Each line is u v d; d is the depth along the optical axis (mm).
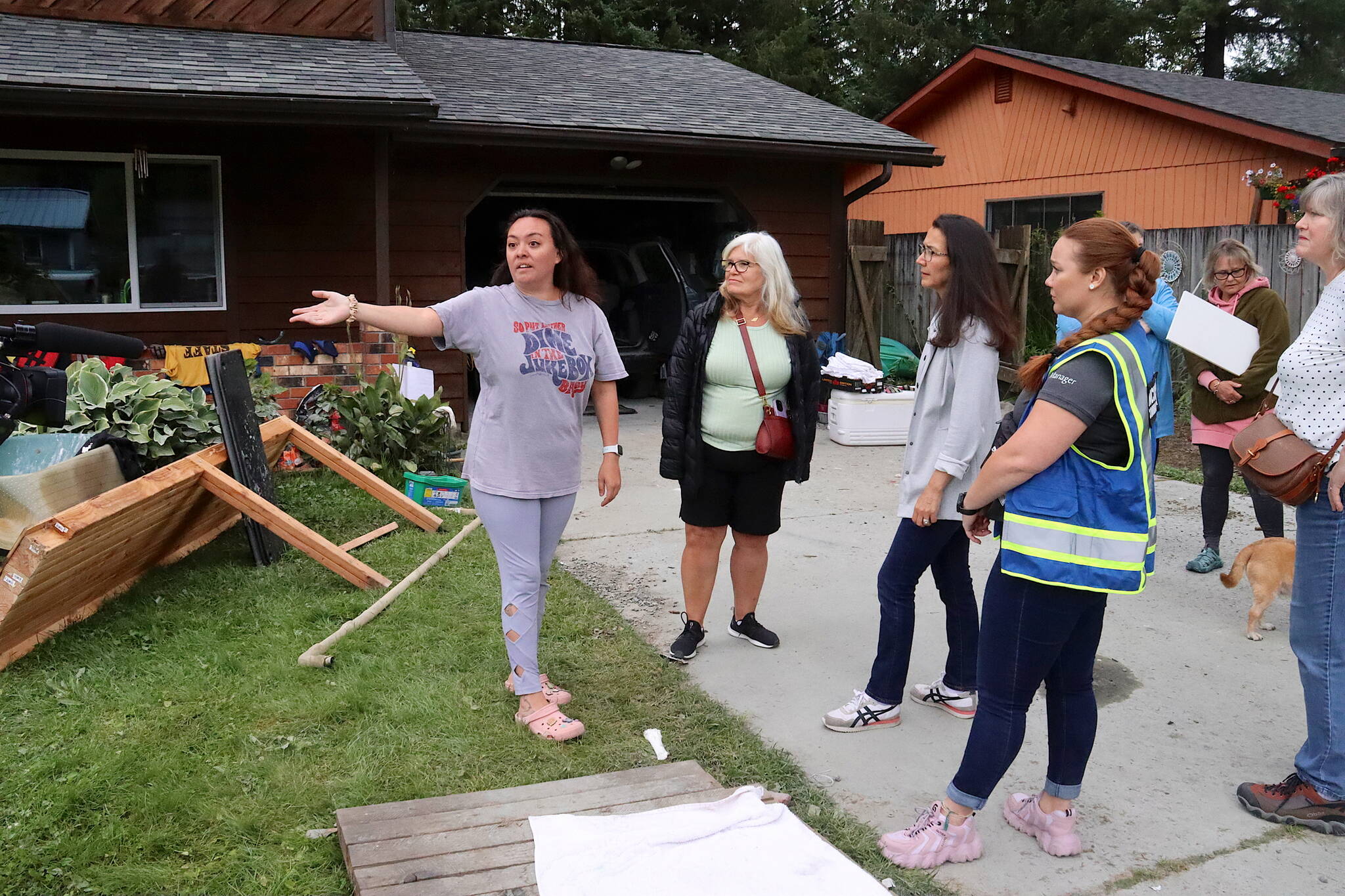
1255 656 4172
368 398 6816
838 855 2621
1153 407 2520
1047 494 2465
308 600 4453
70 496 4316
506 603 3395
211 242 7945
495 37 12523
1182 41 24953
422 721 3400
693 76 11930
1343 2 24438
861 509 6578
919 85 23234
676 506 6547
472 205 8977
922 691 3742
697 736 3398
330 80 7211
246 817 2793
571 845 2564
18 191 7324
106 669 3691
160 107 6594
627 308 10797
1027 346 11086
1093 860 2766
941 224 3225
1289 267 5027
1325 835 2896
